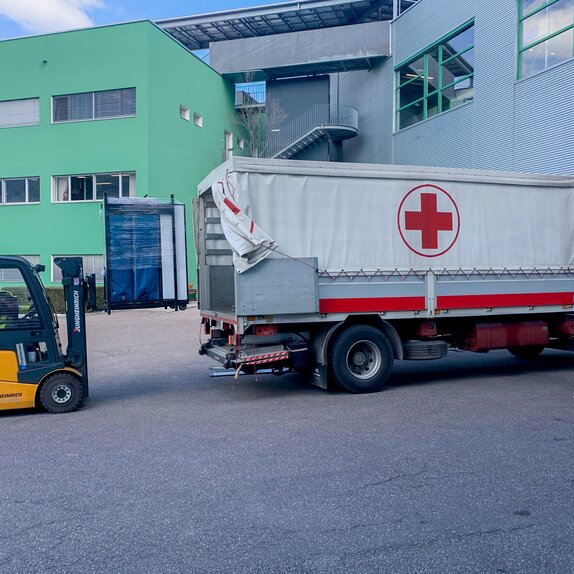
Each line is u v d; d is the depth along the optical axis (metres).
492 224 9.86
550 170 17.52
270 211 8.62
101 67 26.42
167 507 4.80
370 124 29.27
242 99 34.47
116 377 11.18
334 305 8.84
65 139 26.98
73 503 4.92
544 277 10.13
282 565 3.86
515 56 18.88
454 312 9.54
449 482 5.24
